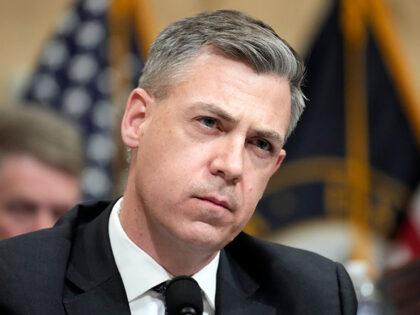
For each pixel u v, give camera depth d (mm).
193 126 5195
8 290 5164
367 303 7535
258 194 5402
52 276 5340
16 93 13328
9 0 13594
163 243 5410
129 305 5445
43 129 8266
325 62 13344
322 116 13164
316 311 5875
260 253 6094
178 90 5285
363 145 13164
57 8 13742
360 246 12867
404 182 13117
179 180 5156
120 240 5547
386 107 13289
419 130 13195
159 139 5277
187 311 4883
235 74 5238
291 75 5461
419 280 7051
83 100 12672
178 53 5344
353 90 13289
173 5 13844
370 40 13422
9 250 5402
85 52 12891
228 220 5215
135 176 5492
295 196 12914
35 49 13617
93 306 5336
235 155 5125
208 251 5344
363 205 12992
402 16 14328
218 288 5754
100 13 13023
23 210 8203
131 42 12969
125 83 12812
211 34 5301
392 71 13320
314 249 12844
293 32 14148
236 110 5172
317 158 13023
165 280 5488
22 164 8164
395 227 12992
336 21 13469
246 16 5445
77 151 8469
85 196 12039
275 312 5836
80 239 5738
